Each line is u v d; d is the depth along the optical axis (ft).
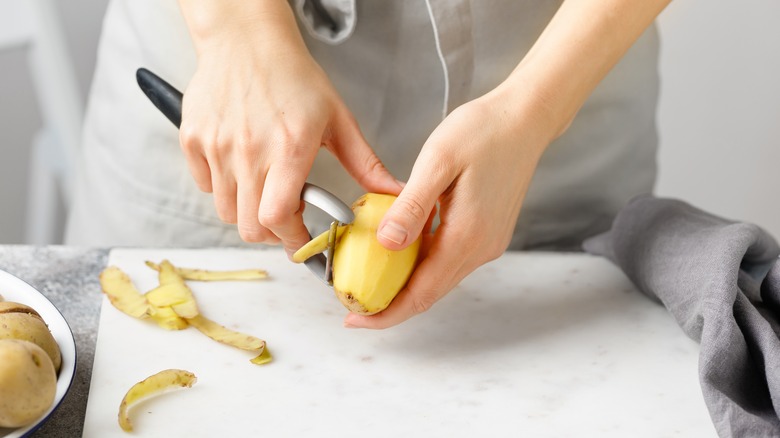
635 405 2.76
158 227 3.65
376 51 3.31
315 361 2.83
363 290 2.70
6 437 2.36
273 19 2.91
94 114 3.81
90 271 3.10
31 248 3.17
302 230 2.80
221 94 2.83
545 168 3.60
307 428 2.64
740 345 2.74
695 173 5.63
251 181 2.78
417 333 2.95
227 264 3.16
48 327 2.62
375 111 3.40
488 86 3.37
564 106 2.88
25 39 5.56
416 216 2.65
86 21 5.56
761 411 2.72
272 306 3.01
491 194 2.75
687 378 2.85
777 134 5.42
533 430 2.67
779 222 5.67
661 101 5.44
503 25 3.28
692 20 5.17
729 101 5.38
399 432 2.64
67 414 2.66
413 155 3.48
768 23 5.14
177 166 3.57
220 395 2.71
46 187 6.24
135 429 2.60
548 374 2.84
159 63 3.49
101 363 2.77
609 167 3.68
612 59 2.95
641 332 3.01
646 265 3.08
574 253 3.36
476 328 2.99
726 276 2.83
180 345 2.84
